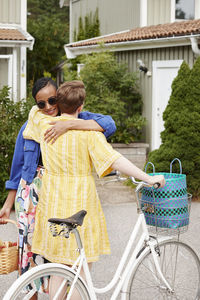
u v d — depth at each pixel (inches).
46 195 129.3
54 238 126.6
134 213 310.2
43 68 1120.8
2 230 265.3
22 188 142.2
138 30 584.1
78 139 126.0
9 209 149.6
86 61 534.0
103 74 525.3
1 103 336.2
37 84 139.0
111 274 199.3
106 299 173.3
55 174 128.6
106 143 125.7
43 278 125.0
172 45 475.5
